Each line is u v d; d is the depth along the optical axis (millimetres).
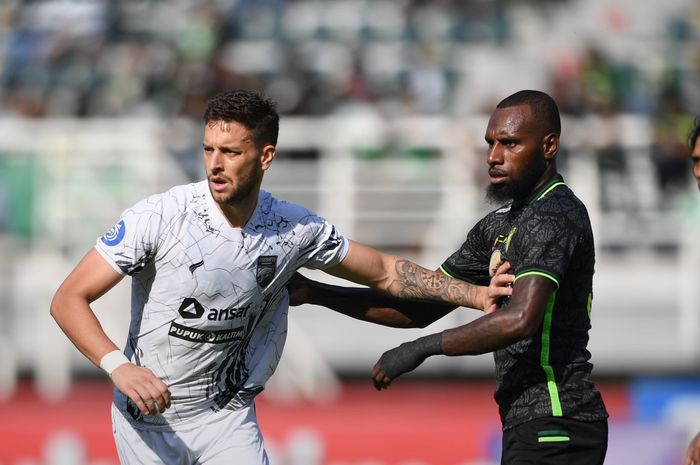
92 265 17375
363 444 38875
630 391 41656
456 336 17422
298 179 42875
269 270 18094
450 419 39406
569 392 17844
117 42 55281
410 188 41375
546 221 17609
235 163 17125
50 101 51500
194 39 53938
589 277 18094
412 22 58062
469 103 52000
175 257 17484
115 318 40906
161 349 18000
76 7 56594
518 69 54625
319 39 57344
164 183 41875
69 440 39531
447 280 19109
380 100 50562
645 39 58312
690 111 49781
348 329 41875
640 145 43656
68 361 42250
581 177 41969
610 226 43125
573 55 53781
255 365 18922
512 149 18016
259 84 50562
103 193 41594
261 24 57406
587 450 17906
